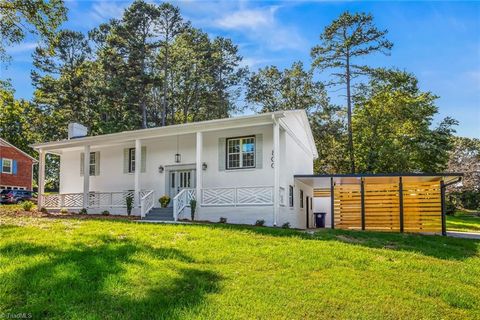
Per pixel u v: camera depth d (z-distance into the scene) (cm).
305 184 2027
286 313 507
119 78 3341
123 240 840
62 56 3950
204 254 760
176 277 602
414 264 794
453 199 3938
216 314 485
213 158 1633
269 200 1441
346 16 2811
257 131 1563
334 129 3369
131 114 3444
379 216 1488
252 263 721
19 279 547
